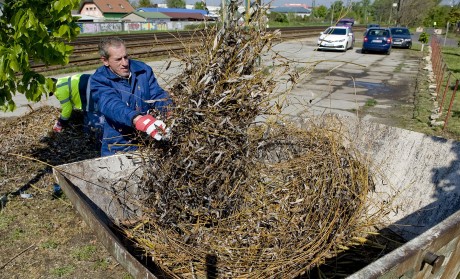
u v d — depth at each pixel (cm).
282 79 261
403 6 5366
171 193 239
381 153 325
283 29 3128
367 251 270
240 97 240
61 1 281
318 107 808
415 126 698
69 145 495
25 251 307
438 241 171
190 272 235
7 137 507
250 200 257
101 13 5691
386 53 1956
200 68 242
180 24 3481
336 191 262
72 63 1177
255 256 230
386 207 289
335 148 287
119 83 286
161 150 248
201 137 233
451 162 281
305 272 236
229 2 248
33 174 431
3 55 269
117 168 268
